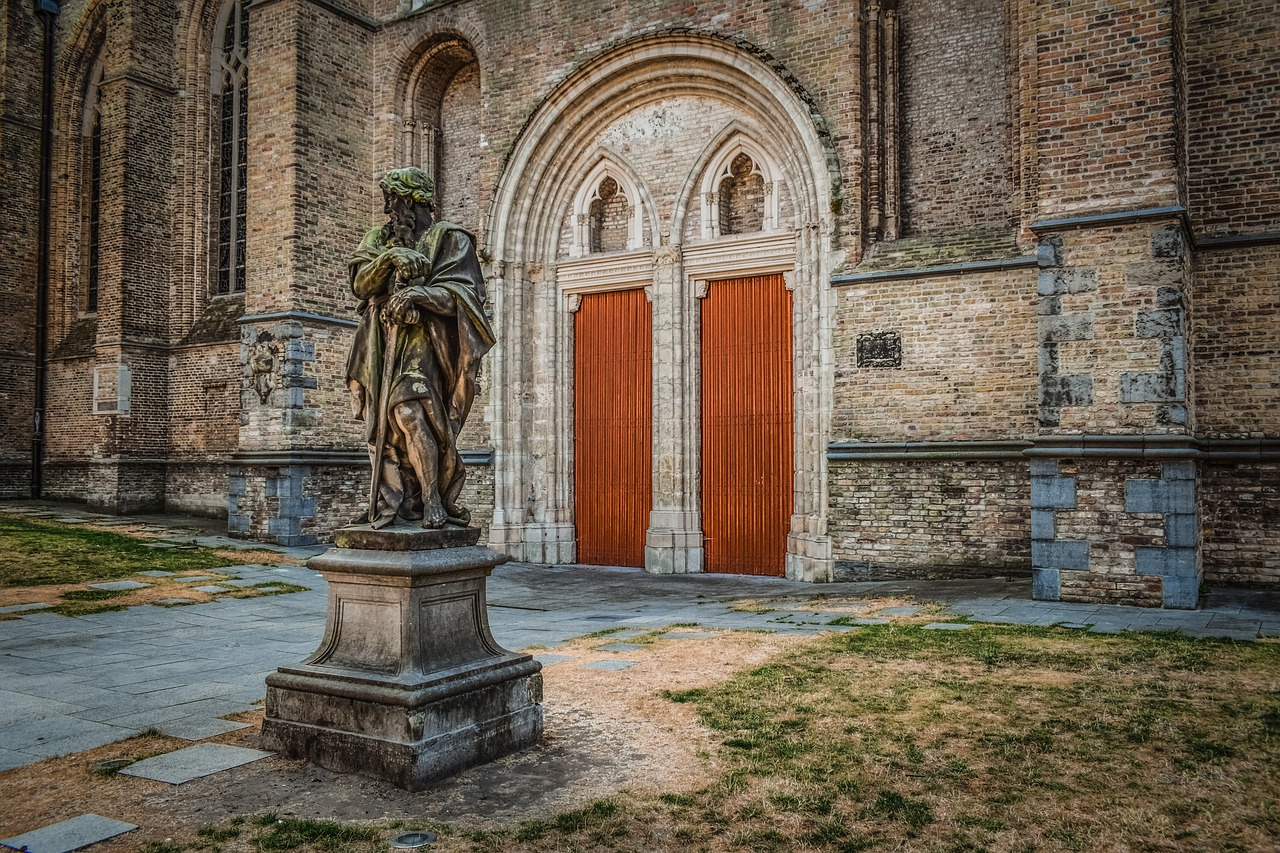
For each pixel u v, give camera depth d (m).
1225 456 12.27
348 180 19.47
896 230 15.22
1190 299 12.02
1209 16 12.85
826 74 15.22
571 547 18.27
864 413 14.57
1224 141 12.70
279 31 18.66
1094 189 11.36
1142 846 4.16
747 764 5.29
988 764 5.21
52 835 4.35
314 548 17.78
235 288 23.39
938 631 9.27
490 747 5.41
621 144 17.80
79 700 7.05
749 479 16.48
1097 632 9.07
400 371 5.69
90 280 26.09
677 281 17.02
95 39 26.03
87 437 24.36
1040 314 11.55
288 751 5.46
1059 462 11.33
